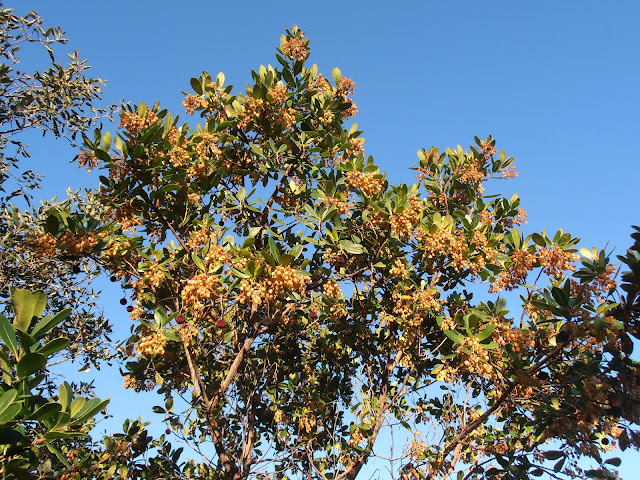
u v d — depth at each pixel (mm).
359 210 7340
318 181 7227
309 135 7285
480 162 8969
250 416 6879
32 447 3580
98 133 5996
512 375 5621
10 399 3125
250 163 7227
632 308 4902
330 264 6941
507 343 5781
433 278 7859
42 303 3537
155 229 6691
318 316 7922
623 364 4852
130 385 6457
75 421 3471
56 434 3385
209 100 6945
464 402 6938
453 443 6230
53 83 8172
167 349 6480
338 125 7625
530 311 6156
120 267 6082
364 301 7832
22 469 3377
